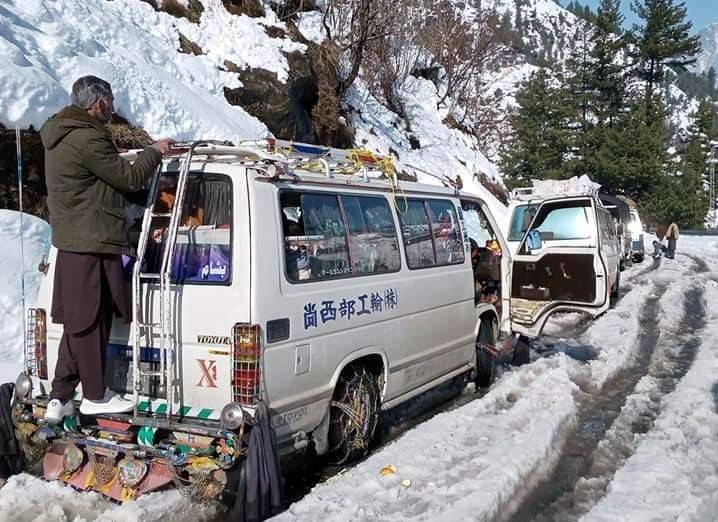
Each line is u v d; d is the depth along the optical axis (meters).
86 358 4.20
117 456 4.36
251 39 14.69
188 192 4.49
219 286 4.23
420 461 5.20
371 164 5.86
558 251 9.20
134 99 9.96
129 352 4.45
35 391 4.94
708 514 4.46
